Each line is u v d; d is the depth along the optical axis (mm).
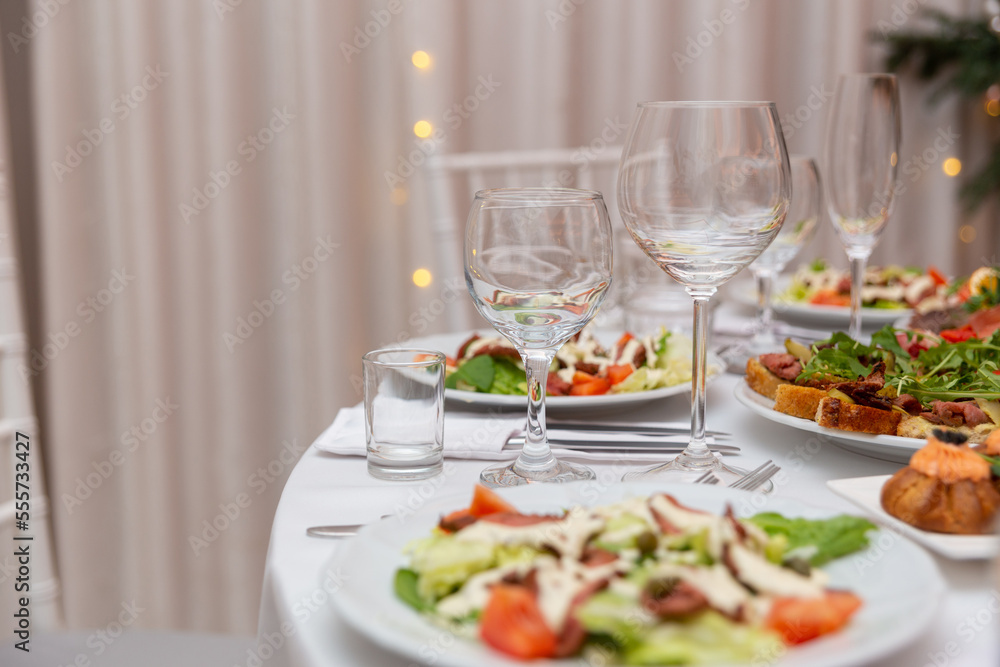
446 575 646
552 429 941
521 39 2357
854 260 1113
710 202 796
